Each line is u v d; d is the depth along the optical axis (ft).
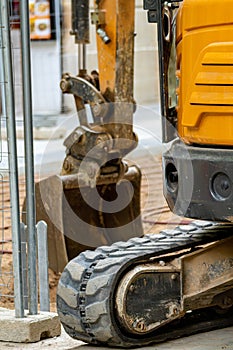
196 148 20.88
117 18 29.40
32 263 23.36
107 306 21.47
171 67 22.36
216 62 20.17
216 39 20.25
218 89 20.17
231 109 19.95
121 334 21.77
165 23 22.25
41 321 23.06
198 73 20.58
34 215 23.26
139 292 21.86
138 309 21.85
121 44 29.50
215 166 20.40
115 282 21.59
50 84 66.69
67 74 30.71
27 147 22.86
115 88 29.63
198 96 20.57
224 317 24.21
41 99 67.05
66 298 22.24
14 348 22.47
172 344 22.50
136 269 21.80
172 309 22.38
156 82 72.28
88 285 21.80
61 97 66.44
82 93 30.12
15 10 51.93
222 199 20.31
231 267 22.93
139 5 69.36
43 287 24.30
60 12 64.75
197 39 20.67
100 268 21.86
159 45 22.25
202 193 20.75
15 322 22.89
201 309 24.11
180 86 21.31
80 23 31.60
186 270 22.59
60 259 30.19
